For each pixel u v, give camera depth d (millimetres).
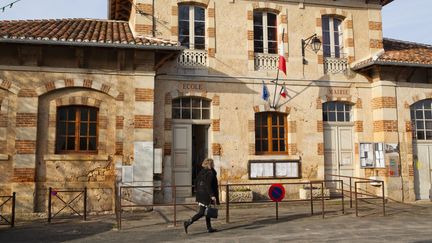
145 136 11938
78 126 11828
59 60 11617
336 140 14609
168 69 13117
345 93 14680
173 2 13438
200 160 14164
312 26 14672
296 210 12055
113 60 11977
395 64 13883
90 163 11609
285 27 14352
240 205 12594
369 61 13891
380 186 14102
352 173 14547
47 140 11422
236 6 14055
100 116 11844
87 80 11727
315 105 14305
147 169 11852
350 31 14969
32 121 11250
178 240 8203
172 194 12742
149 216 11055
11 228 9656
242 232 8930
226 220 10195
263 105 13836
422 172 14789
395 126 14453
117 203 11500
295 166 13828
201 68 13430
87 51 11680
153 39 12266
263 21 14508
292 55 14328
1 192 10930
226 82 13609
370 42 15156
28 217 10883
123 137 11820
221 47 13711
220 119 13422
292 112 14078
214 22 13750
